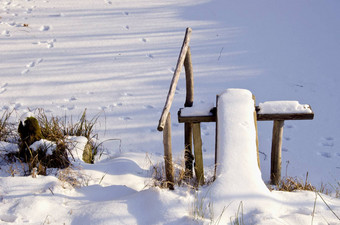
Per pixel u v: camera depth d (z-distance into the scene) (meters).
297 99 6.09
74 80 6.50
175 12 8.84
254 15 8.69
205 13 8.79
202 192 3.30
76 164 4.21
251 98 3.88
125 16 8.63
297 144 5.18
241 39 7.77
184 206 3.17
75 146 4.48
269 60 7.12
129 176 4.16
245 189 3.20
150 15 8.70
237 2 9.29
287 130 5.46
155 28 8.16
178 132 5.39
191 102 4.12
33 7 8.94
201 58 7.18
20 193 3.55
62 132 4.89
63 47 7.44
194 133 4.00
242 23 8.36
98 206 3.29
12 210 3.29
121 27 8.19
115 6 9.09
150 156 4.83
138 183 4.07
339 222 3.08
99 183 3.92
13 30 7.94
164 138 3.42
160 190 3.33
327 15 8.70
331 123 5.59
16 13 8.62
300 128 5.50
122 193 3.70
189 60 3.98
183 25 8.29
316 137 5.32
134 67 6.90
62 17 8.52
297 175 4.65
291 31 8.07
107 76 6.64
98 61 7.05
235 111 3.71
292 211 3.23
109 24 8.29
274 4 9.20
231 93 3.90
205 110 3.96
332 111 5.83
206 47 7.52
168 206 3.17
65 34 7.87
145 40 7.75
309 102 6.03
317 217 3.15
